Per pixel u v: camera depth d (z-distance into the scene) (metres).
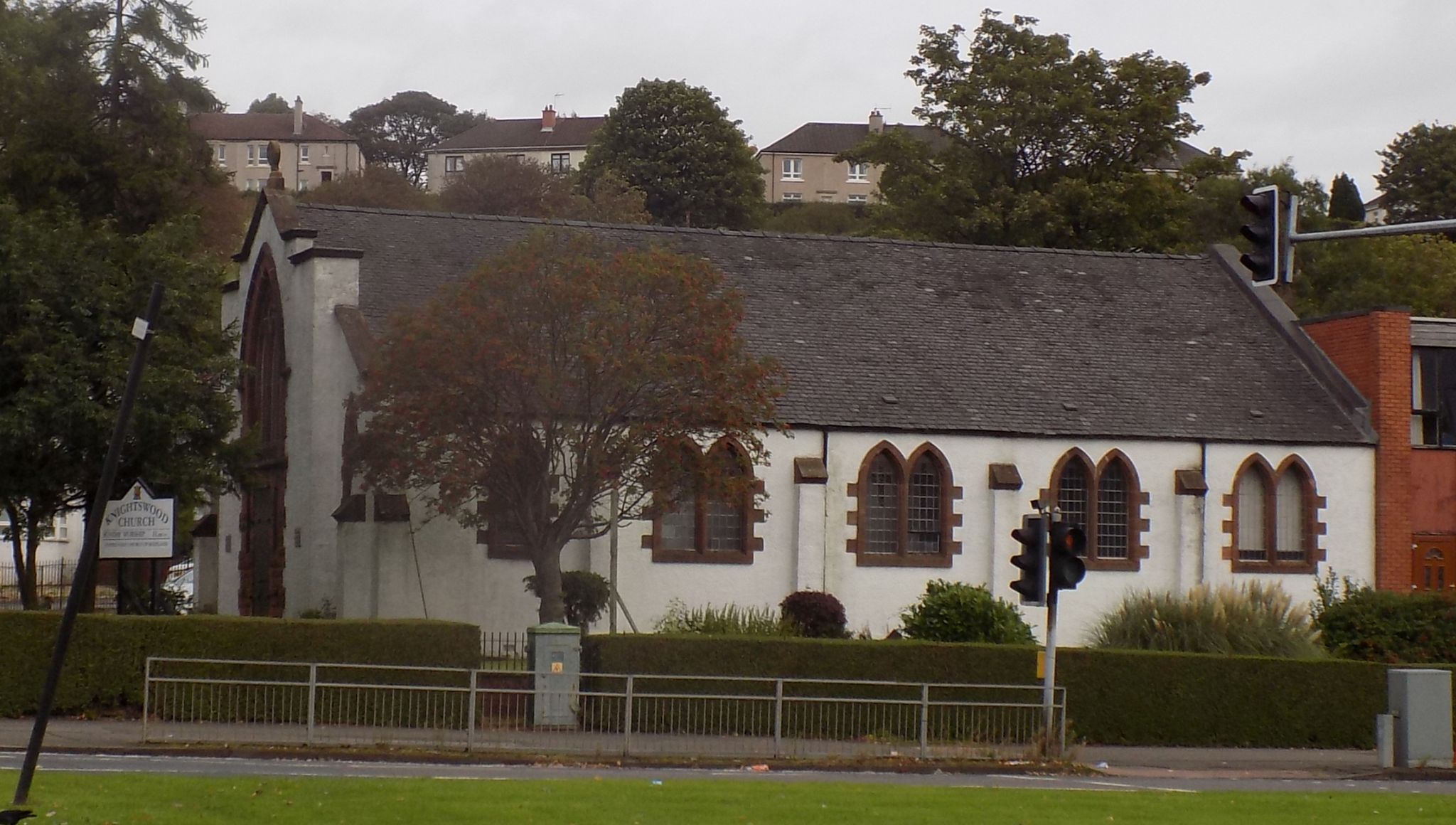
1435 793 24.52
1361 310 48.19
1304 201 88.69
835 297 47.75
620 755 25.53
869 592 42.84
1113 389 46.56
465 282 34.25
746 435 35.12
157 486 35.78
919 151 74.06
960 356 46.47
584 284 33.00
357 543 38.62
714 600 41.75
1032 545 27.16
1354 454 46.97
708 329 34.09
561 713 26.69
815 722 27.00
